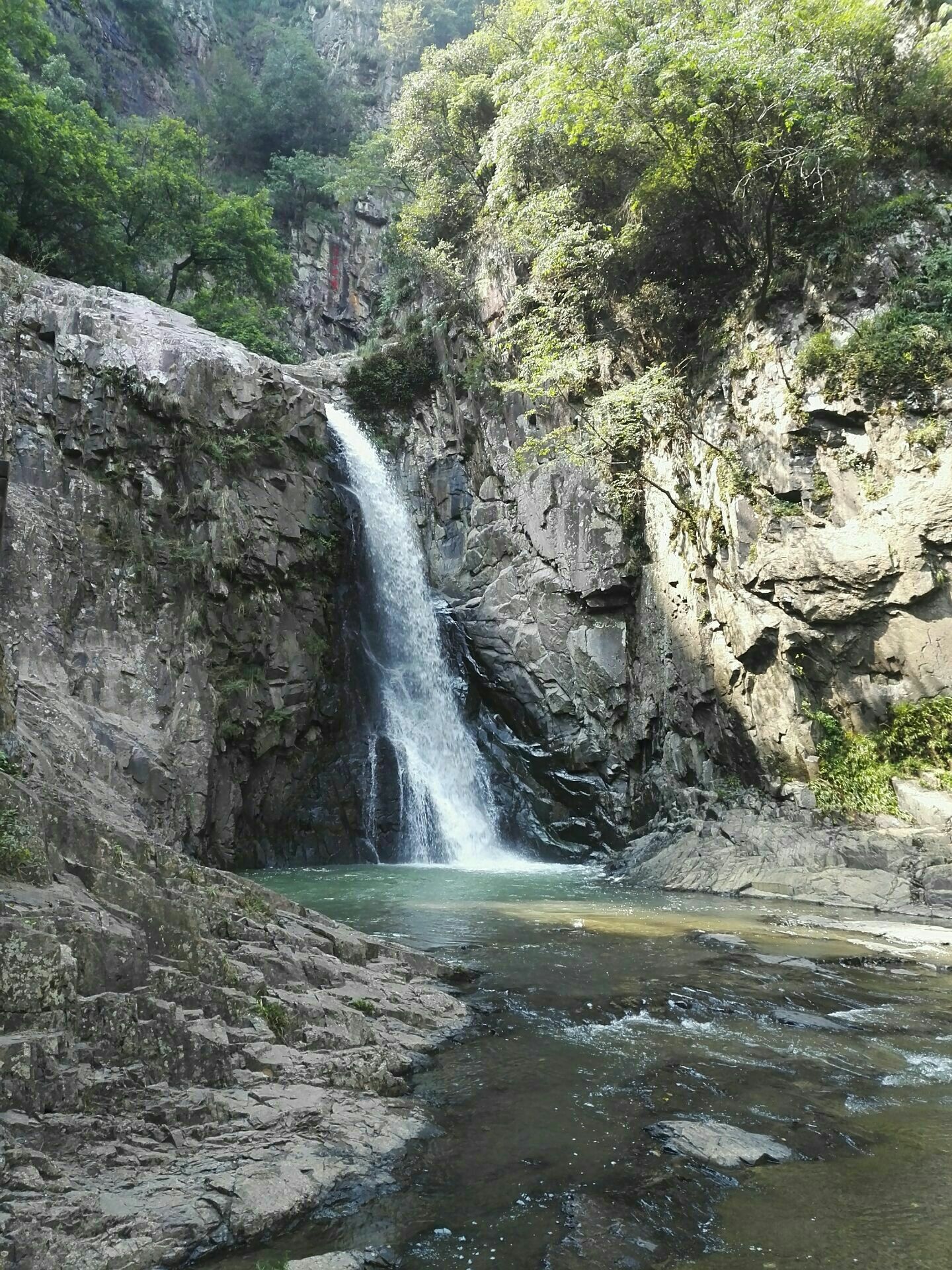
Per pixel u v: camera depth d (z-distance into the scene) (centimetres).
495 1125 540
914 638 1672
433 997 791
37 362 1966
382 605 2638
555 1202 443
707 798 1986
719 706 2017
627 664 2312
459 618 2673
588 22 2028
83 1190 411
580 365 2339
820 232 1944
